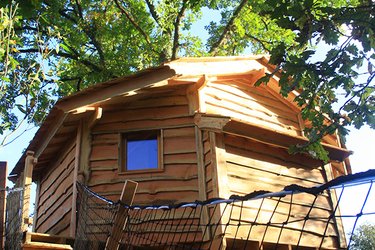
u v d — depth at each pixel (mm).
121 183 8133
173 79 8344
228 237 7238
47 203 9922
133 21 16234
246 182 8180
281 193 2979
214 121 7988
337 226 9117
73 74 16938
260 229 7855
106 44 16969
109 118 8680
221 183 7734
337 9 4648
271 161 8781
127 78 8141
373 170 2354
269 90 9914
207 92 8891
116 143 8500
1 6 4922
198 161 8102
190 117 8547
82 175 8188
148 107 8727
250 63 9609
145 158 8484
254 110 9453
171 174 8109
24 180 6207
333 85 5043
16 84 5227
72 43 15602
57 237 6324
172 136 8445
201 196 7770
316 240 8641
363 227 13648
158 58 16641
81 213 7500
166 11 16297
